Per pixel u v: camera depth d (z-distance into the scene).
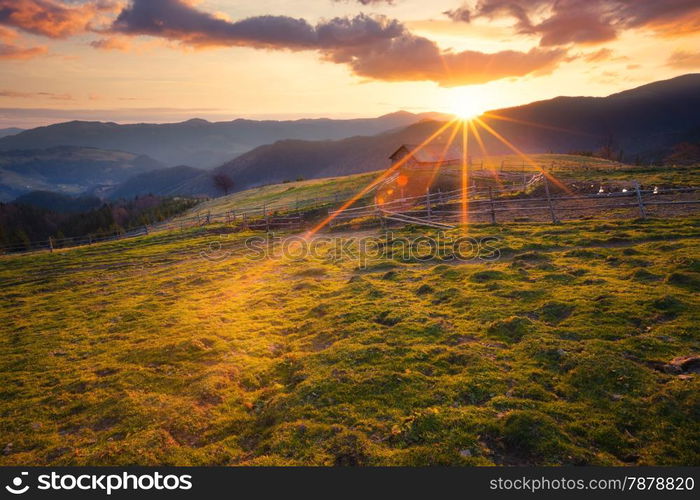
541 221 28.86
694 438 7.17
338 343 12.82
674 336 10.30
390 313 14.81
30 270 36.97
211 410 10.25
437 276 18.86
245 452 8.59
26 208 193.75
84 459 8.64
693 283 13.23
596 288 14.19
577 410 8.27
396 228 36.53
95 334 17.17
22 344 16.66
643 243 19.73
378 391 9.80
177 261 35.22
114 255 41.56
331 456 7.82
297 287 21.20
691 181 35.56
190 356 13.64
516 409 8.44
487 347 11.38
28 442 9.70
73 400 11.54
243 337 14.98
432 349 11.58
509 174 61.50
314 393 10.02
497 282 16.41
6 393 12.37
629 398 8.27
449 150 88.94
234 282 24.78
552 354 10.33
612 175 45.91
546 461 7.16
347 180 95.38
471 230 28.31
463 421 8.28
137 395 11.26
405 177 66.88
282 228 51.59
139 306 20.81
